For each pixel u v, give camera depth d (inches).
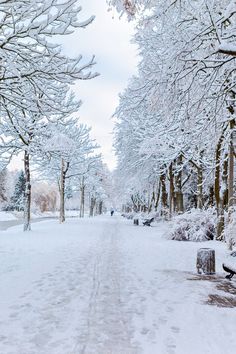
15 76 349.4
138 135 1143.0
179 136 721.6
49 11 302.0
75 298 261.7
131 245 605.9
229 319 222.1
